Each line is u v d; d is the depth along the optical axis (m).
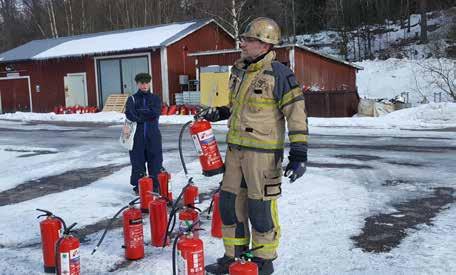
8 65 31.00
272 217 4.52
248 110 4.36
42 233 4.98
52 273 5.01
